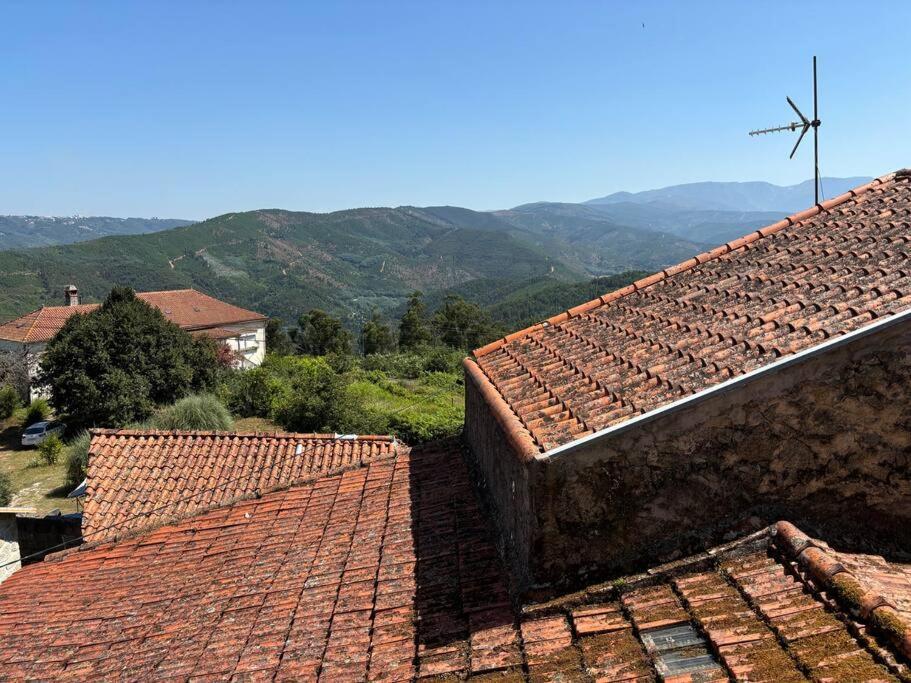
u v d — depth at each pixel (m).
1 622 6.64
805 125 7.77
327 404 25.66
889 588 3.81
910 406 4.40
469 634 4.43
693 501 4.47
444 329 69.00
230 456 12.07
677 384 4.77
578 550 4.48
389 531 6.60
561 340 7.21
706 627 3.72
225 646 5.19
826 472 4.48
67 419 32.03
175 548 7.65
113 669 5.32
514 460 5.09
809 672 3.12
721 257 7.54
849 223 6.78
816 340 4.51
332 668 4.50
